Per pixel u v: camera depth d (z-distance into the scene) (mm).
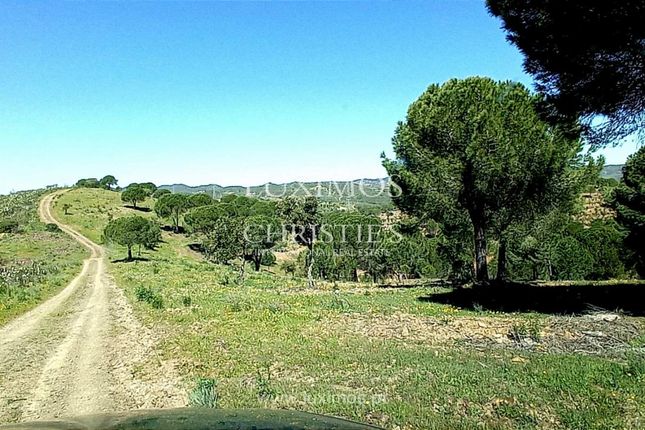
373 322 20125
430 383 10539
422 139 29172
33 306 29234
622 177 37750
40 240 89312
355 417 8641
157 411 3662
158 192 152500
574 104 17328
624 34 15242
